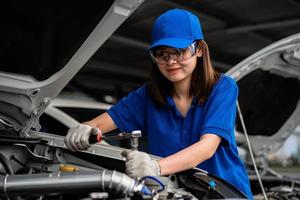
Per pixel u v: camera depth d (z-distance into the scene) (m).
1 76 1.72
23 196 1.46
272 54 2.56
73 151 1.83
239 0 5.45
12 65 1.82
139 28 5.99
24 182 1.40
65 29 1.74
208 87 1.89
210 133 1.77
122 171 1.85
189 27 1.78
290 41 2.53
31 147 1.78
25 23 1.73
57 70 1.81
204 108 1.92
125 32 6.10
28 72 1.84
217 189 1.67
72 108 3.70
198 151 1.65
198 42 1.86
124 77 8.66
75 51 1.72
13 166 1.74
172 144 1.97
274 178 3.13
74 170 1.68
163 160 1.57
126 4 1.56
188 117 1.96
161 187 1.46
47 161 1.79
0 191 1.40
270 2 5.52
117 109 2.13
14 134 1.79
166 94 2.00
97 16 1.63
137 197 1.38
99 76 8.33
